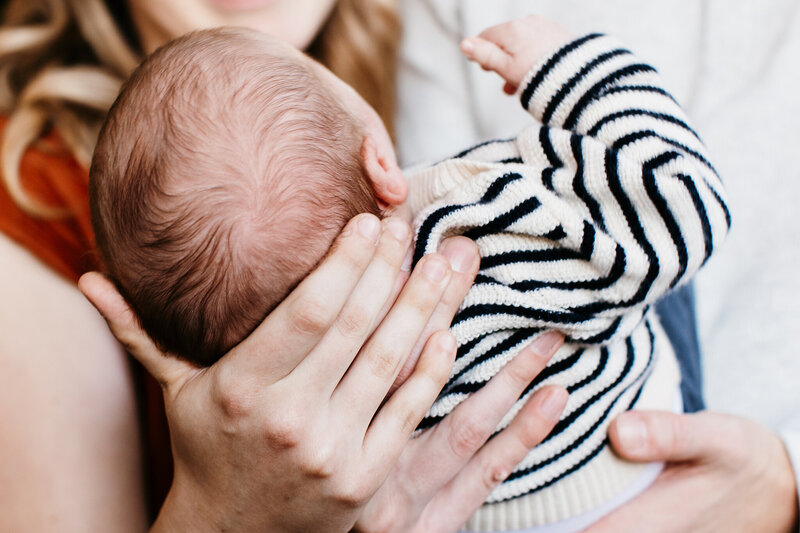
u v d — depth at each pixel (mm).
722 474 727
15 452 697
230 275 555
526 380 606
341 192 574
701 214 592
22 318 733
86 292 569
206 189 556
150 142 573
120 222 581
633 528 691
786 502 756
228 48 611
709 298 1146
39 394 718
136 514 769
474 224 618
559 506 677
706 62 1149
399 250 544
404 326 553
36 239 779
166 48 628
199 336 578
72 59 1033
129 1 993
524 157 665
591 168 603
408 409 563
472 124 1269
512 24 725
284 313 507
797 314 1079
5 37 984
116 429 774
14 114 882
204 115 571
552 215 600
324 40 1157
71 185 830
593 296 615
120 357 818
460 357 617
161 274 568
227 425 542
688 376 883
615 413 689
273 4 943
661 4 1144
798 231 1087
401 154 1296
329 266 502
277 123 570
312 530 583
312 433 534
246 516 578
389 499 619
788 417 1047
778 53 1116
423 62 1261
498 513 688
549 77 673
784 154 1105
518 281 611
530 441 615
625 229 602
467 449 604
